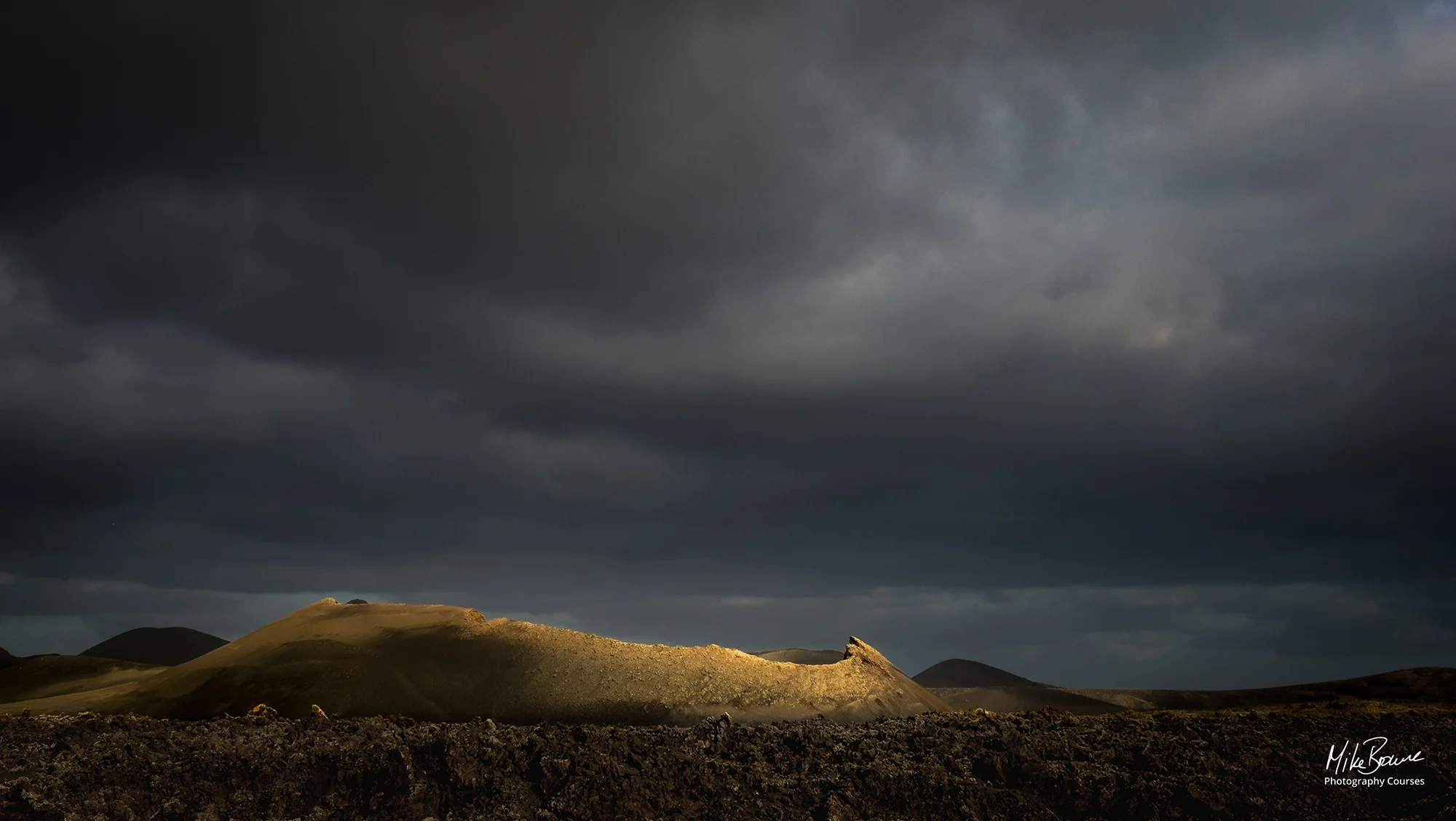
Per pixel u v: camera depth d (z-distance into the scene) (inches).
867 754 870.4
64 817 700.0
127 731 957.2
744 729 986.1
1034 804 784.3
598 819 713.0
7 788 738.2
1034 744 893.2
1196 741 906.1
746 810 748.6
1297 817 749.3
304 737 904.3
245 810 756.6
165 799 764.0
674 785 773.9
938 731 964.6
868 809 763.4
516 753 804.6
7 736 920.3
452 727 930.1
